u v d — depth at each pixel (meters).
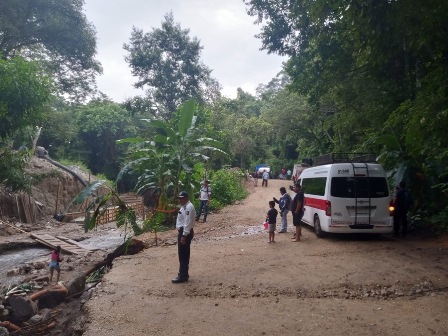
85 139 42.41
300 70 18.20
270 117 41.72
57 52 33.28
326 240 11.58
